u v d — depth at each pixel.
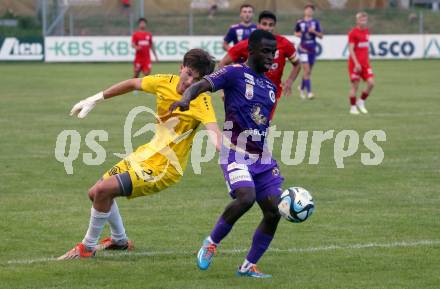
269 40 18.47
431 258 20.03
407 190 28.53
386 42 107.12
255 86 18.55
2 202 26.47
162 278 18.30
